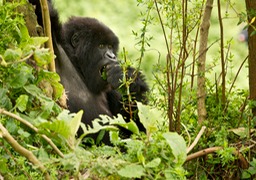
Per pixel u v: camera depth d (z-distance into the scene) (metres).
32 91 7.23
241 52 23.11
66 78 12.37
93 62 12.91
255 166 8.12
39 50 7.08
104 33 13.07
